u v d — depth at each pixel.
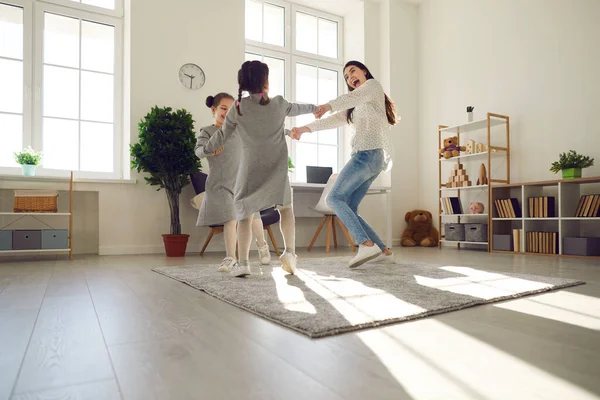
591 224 3.82
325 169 4.98
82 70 4.09
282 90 5.32
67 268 2.69
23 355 0.93
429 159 5.52
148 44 4.12
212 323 1.22
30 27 3.88
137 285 1.95
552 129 4.17
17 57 3.84
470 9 5.05
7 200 3.72
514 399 0.70
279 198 2.03
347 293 1.64
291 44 5.35
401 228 5.45
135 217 3.98
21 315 1.32
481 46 4.90
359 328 1.15
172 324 1.21
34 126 3.86
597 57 3.84
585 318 1.28
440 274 2.23
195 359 0.90
